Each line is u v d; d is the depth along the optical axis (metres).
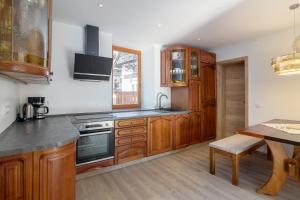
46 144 1.22
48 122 2.15
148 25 2.78
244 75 4.00
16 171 1.17
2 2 1.13
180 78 3.80
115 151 2.74
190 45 3.94
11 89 1.91
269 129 2.21
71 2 2.07
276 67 1.99
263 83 3.39
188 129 3.77
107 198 2.01
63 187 1.40
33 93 2.54
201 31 3.05
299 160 1.98
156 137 3.23
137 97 4.14
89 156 2.50
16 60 1.17
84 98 2.97
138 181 2.40
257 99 3.48
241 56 3.74
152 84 3.93
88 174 2.53
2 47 1.12
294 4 2.13
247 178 2.47
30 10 1.33
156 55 3.88
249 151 2.49
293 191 2.14
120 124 2.78
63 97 2.79
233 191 2.14
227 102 4.43
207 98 4.18
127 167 2.85
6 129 1.70
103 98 3.16
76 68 2.63
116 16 2.46
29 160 1.22
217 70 4.30
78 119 2.44
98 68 2.79
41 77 1.63
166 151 3.38
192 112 3.85
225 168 2.80
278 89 3.18
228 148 2.36
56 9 2.25
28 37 1.30
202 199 1.98
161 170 2.74
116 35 3.24
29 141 1.29
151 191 2.15
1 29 1.12
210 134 4.27
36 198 1.24
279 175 2.04
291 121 2.78
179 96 3.99
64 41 2.77
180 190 2.17
